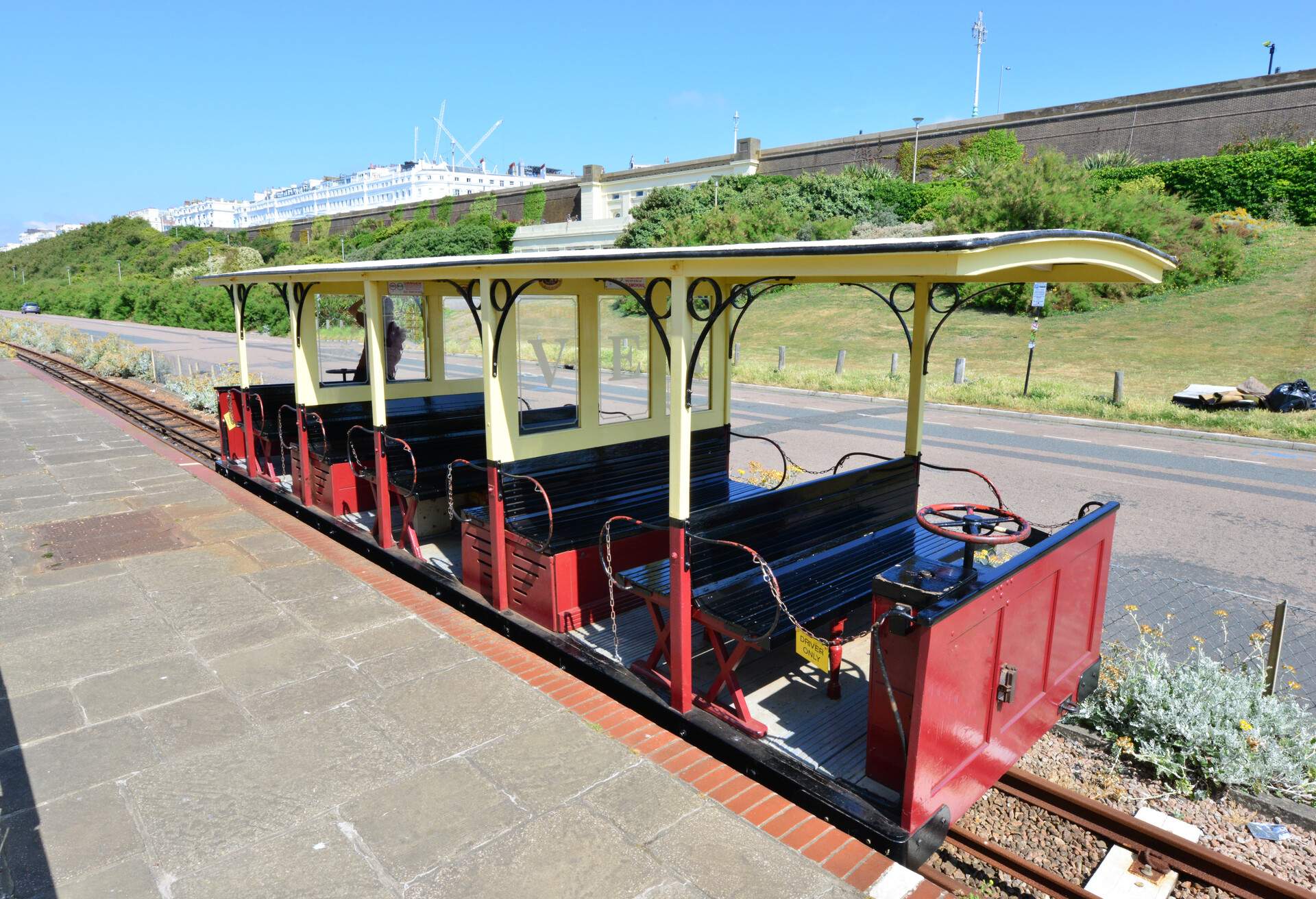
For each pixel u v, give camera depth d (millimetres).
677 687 4023
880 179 34781
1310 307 18984
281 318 36344
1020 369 17984
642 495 5953
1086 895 2998
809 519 4898
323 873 3043
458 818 3355
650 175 46750
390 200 141000
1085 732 4105
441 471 6500
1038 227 24094
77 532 7180
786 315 27109
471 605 5363
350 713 4160
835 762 3645
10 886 2953
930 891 2992
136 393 16141
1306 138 27031
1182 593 5820
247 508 8000
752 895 2945
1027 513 7977
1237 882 3070
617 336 5797
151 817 3355
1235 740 3639
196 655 4801
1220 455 10938
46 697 4324
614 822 3338
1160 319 20172
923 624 2900
